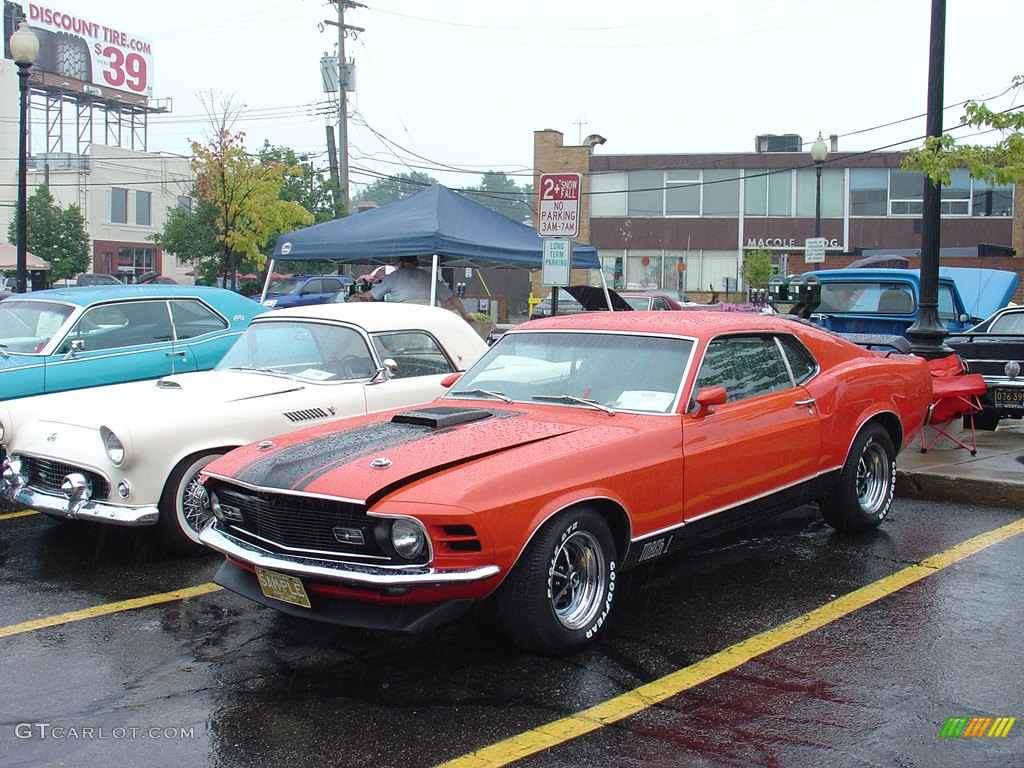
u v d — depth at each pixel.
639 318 6.04
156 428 6.21
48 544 6.96
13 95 46.56
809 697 4.17
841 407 6.32
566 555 4.71
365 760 3.68
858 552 6.37
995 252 29.91
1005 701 4.09
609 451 4.84
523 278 43.94
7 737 3.92
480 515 4.24
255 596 4.79
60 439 6.47
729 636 4.93
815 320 12.33
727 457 5.42
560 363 5.82
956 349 9.64
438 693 4.29
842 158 36.41
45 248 41.28
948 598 5.43
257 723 4.02
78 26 50.31
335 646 4.89
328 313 7.62
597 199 42.38
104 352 8.70
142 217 48.62
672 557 6.33
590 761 3.64
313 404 6.89
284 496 4.59
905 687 4.25
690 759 3.64
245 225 26.22
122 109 54.28
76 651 4.87
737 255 41.66
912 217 40.19
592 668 4.54
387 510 4.28
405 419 5.32
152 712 4.14
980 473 7.92
